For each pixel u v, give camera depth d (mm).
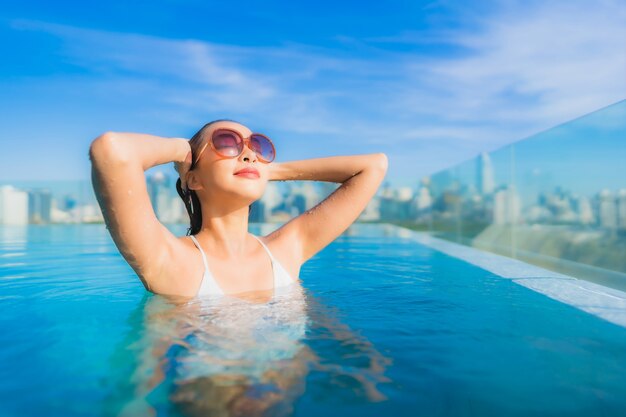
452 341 1804
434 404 1240
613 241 4164
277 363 1500
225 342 1684
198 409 1178
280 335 1789
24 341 1708
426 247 6266
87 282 3074
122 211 1931
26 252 5348
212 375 1392
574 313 2289
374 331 1913
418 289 2898
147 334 1770
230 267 2424
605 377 1450
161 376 1381
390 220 13828
